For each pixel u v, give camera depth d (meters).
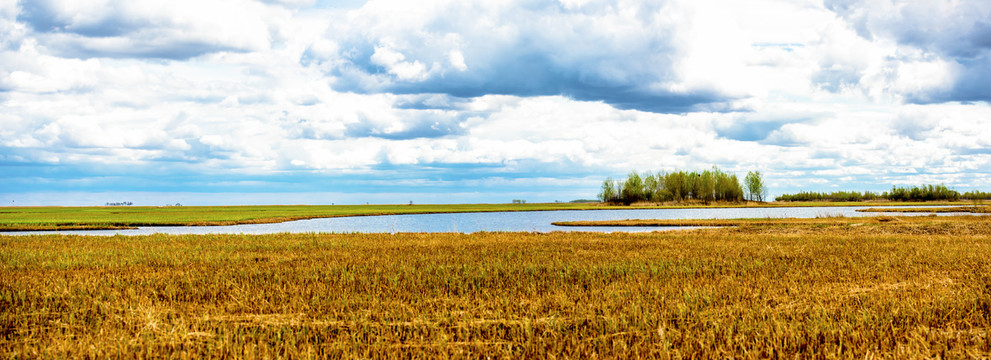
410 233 34.81
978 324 8.41
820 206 123.94
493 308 9.93
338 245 24.42
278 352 7.17
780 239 26.67
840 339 7.40
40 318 9.06
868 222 43.50
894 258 17.11
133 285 12.55
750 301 10.20
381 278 13.65
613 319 8.54
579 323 8.76
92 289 11.87
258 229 53.28
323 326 8.63
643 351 7.21
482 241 26.58
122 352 7.24
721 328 8.18
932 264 15.50
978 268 14.36
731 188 138.12
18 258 18.80
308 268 15.58
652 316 8.74
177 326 8.55
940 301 9.59
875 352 7.02
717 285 11.88
